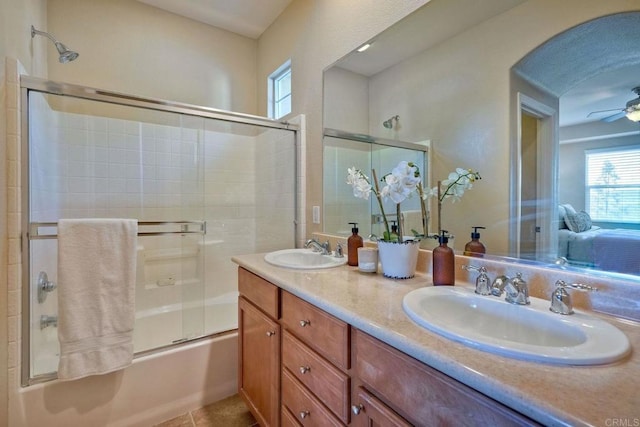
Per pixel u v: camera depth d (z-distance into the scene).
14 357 1.36
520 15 1.05
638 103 0.80
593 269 0.88
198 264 2.47
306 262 1.82
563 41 0.95
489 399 0.55
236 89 2.81
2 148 1.33
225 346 1.86
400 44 1.47
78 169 2.09
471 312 0.95
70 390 1.44
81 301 1.47
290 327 1.22
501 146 1.11
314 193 2.08
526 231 1.04
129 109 2.16
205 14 2.52
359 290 1.10
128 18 2.33
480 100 1.18
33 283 1.48
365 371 0.84
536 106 1.02
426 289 1.03
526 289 0.89
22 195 1.42
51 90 1.58
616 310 0.82
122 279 1.57
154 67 2.43
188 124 2.35
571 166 0.94
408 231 1.44
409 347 0.69
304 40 2.16
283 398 1.27
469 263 1.17
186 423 1.64
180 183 2.45
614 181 0.84
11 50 1.42
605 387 0.51
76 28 2.15
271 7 2.41
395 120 1.51
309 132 2.12
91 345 1.47
